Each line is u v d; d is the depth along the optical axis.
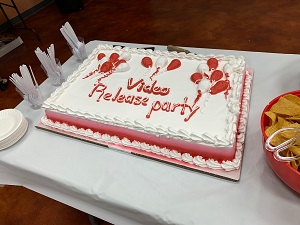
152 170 0.92
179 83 1.08
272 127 0.76
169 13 3.37
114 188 0.89
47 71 1.31
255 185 0.81
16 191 1.85
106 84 1.16
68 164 0.99
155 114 0.98
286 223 0.72
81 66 1.28
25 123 1.15
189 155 0.90
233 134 0.85
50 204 1.74
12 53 3.19
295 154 0.70
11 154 1.07
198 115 0.95
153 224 0.86
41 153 1.05
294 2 3.08
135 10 3.57
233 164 0.85
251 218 0.75
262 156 0.88
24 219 1.69
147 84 1.11
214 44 2.73
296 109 0.78
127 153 0.99
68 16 3.71
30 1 3.87
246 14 3.05
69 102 1.11
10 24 3.48
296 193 0.77
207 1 3.44
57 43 3.20
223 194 0.81
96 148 1.03
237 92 0.99
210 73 1.10
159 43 2.90
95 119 1.02
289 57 1.21
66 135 1.09
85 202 1.01
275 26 2.79
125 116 1.00
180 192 0.84
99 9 3.73
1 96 2.63
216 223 0.75
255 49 2.56
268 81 1.13
